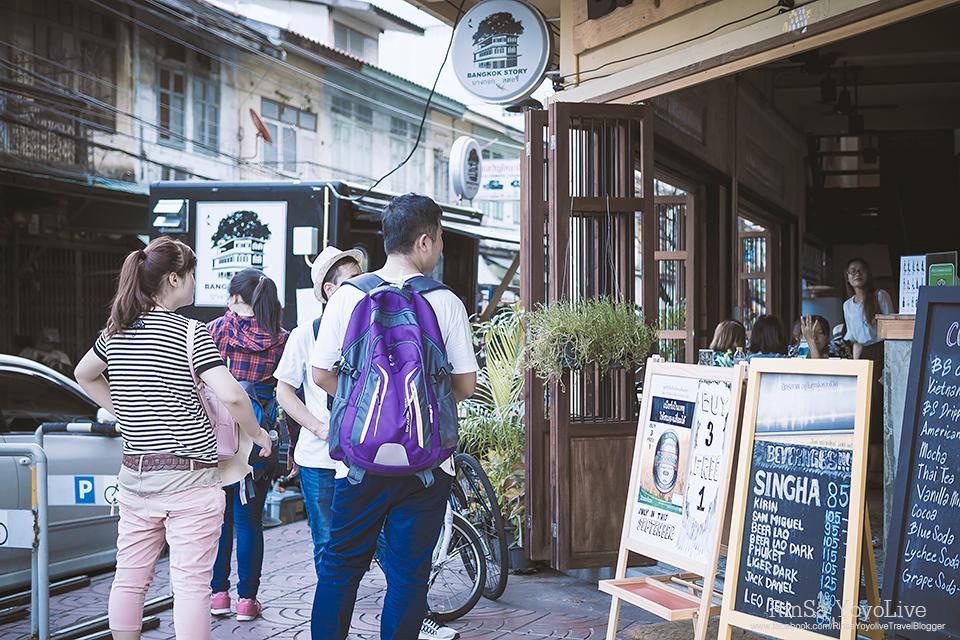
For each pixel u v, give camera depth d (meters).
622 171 6.12
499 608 5.43
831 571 3.36
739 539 3.65
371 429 3.30
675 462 4.11
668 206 9.33
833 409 3.42
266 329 5.17
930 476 3.76
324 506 4.57
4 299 14.39
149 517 3.68
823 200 14.11
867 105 12.53
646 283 6.02
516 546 6.20
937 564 3.66
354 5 27.94
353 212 9.42
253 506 5.15
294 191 8.76
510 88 7.00
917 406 3.85
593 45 6.50
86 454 5.89
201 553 3.70
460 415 6.75
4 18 15.13
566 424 5.71
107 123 17.06
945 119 12.46
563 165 5.88
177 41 18.55
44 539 4.22
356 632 5.04
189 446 3.66
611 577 5.93
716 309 9.11
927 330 3.88
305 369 4.54
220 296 8.88
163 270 3.71
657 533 4.14
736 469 3.90
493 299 11.50
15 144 15.01
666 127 7.45
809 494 3.46
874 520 6.99
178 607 3.66
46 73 15.80
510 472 6.46
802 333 7.30
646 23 6.01
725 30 5.45
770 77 10.73
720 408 3.92
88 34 16.70
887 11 4.56
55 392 6.05
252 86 21.14
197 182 8.96
